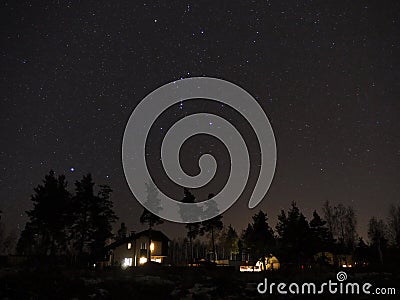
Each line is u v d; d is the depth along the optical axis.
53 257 50.34
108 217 60.59
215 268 48.41
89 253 61.09
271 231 64.94
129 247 69.81
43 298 22.80
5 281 24.61
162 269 45.22
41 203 51.44
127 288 28.83
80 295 24.86
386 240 73.75
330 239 65.00
